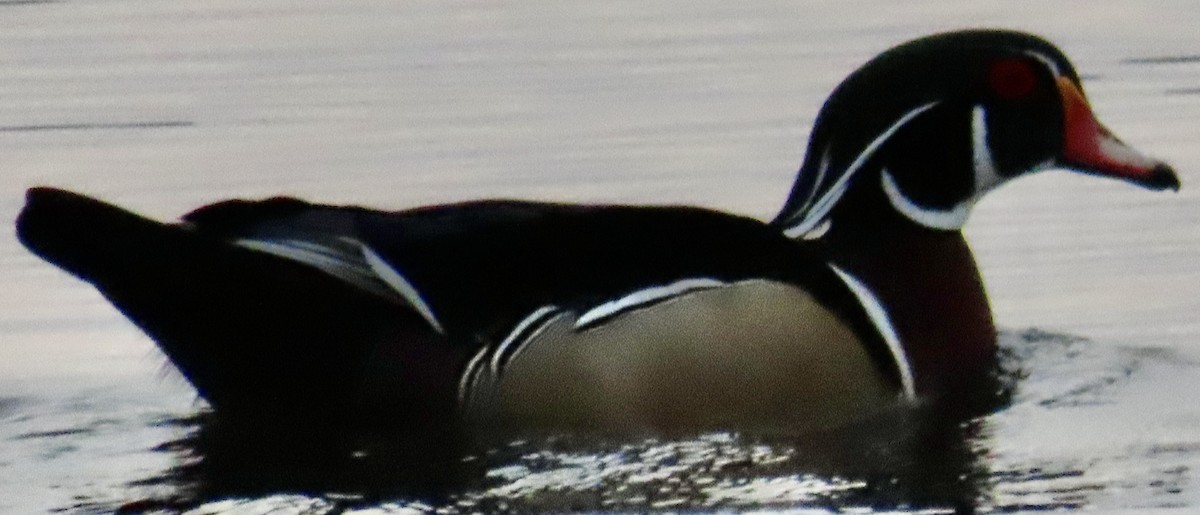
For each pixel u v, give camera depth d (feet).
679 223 37.91
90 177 55.16
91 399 38.78
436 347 36.37
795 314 37.22
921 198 38.96
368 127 58.49
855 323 37.76
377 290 36.29
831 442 37.01
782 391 37.09
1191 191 51.90
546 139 57.21
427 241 36.88
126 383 39.93
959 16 67.36
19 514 34.17
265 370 36.52
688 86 61.16
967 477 35.45
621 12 68.90
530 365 36.65
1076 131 39.52
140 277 36.11
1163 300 45.19
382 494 34.96
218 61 64.28
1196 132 56.39
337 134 58.08
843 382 37.52
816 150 39.24
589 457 36.37
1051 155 39.55
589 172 54.80
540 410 36.76
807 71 62.18
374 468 35.81
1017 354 41.75
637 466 35.96
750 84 61.00
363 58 64.34
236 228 36.35
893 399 38.01
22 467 36.01
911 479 35.55
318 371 36.50
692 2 69.92
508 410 36.70
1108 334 43.19
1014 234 49.52
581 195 53.31
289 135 58.03
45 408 38.55
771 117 58.39
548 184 54.29
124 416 38.01
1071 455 36.40
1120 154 39.40
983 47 39.19
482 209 37.86
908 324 38.40
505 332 36.50
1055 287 46.19
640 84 61.46
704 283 37.17
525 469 36.01
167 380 39.63
